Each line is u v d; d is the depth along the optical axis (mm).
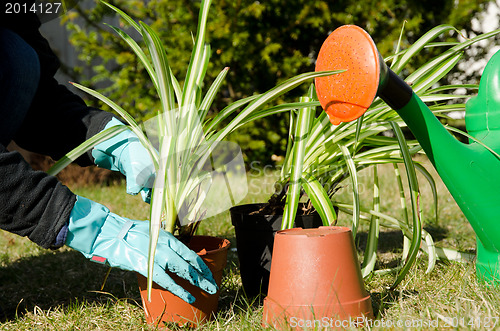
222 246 1337
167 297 1210
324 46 1227
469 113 1393
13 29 1467
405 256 1598
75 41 4129
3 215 1124
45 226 1128
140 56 1370
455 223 2377
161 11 4004
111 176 4430
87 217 1161
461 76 4402
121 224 1185
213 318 1280
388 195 3123
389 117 1567
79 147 1212
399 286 1439
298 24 4039
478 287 1309
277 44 3879
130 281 1725
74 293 1628
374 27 4047
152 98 4160
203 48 1306
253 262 1466
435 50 4113
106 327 1291
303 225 1473
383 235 2275
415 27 4000
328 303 1093
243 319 1197
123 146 1384
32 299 1593
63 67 4434
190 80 1285
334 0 4082
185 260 1143
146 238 1146
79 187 4078
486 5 4516
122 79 4102
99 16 4148
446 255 1659
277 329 1109
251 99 1249
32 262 2029
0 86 1311
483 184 1263
